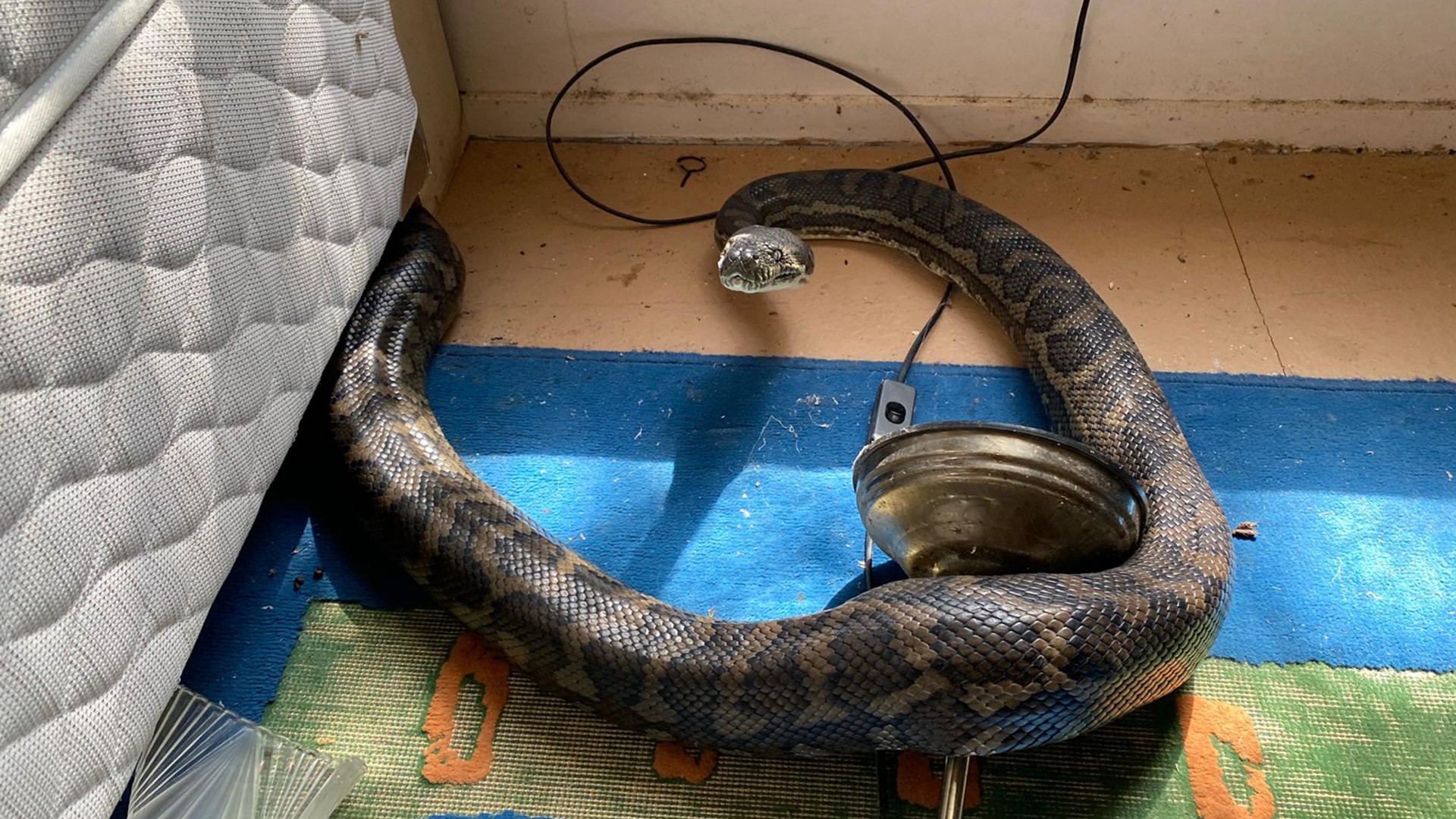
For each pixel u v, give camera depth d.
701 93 1.28
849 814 0.73
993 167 1.26
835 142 1.30
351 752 0.77
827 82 1.25
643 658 0.73
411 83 1.11
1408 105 1.21
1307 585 0.86
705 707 0.72
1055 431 0.98
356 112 0.85
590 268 1.15
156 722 0.67
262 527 0.91
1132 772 0.75
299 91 0.76
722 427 0.99
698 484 0.94
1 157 0.51
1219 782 0.74
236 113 0.69
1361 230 1.16
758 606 0.85
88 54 0.55
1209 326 1.06
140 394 0.62
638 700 0.74
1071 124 1.26
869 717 0.69
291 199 0.77
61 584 0.56
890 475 0.73
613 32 1.22
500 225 1.20
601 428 0.99
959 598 0.69
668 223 1.20
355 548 0.89
